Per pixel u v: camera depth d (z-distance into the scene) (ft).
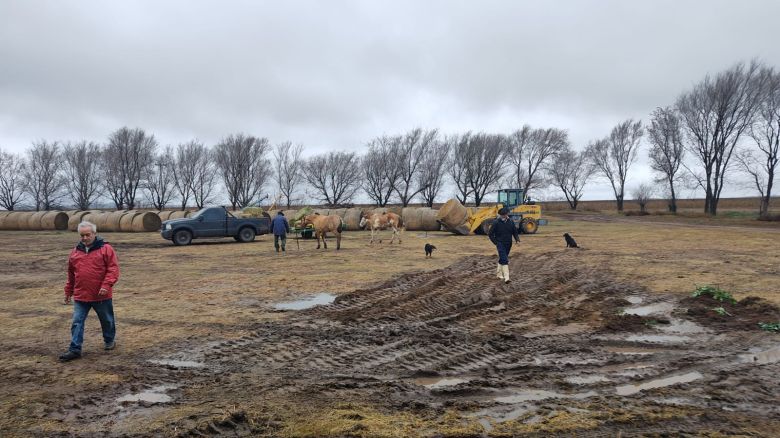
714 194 174.19
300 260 55.62
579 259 55.01
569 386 17.53
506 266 39.52
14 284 40.75
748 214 170.91
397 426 13.96
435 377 18.85
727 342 22.97
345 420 14.34
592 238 89.45
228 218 80.69
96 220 120.98
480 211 95.71
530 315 28.91
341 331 25.25
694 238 88.33
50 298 34.24
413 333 24.93
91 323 26.81
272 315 28.76
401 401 15.99
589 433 13.48
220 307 30.99
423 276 42.73
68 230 131.95
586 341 23.52
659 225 142.00
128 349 21.93
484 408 15.44
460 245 75.10
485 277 42.37
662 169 198.29
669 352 21.62
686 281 39.34
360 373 19.02
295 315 28.78
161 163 228.84
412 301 32.76
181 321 27.25
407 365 19.99
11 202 232.12
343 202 243.40
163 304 31.86
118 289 37.42
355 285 38.83
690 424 14.06
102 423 14.35
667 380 18.16
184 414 14.87
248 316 28.50
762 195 156.97
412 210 116.37
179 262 54.80
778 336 23.68
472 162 239.91
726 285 37.11
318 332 25.03
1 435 13.57
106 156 222.89
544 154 248.52
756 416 14.61
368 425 13.98
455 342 23.27
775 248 68.03
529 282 39.70
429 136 238.89
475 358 20.90
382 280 41.11
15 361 20.18
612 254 60.18
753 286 36.52
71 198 235.20
